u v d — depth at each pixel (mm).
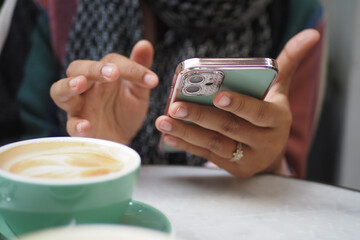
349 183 1059
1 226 325
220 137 463
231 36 800
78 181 288
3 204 299
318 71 826
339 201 421
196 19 778
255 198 423
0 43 806
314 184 465
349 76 1008
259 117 434
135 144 802
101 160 338
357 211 399
